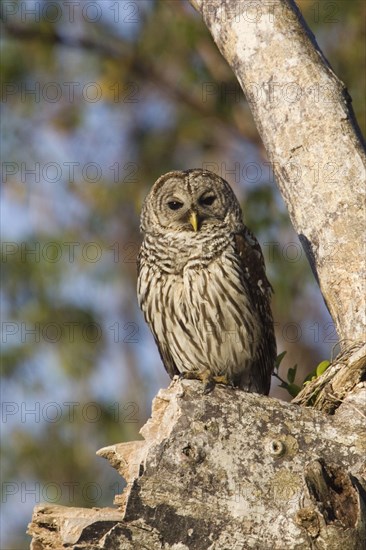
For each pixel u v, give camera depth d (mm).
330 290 9391
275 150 9945
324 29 18656
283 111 9914
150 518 7543
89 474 17688
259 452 7844
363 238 9312
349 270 9273
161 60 20219
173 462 7723
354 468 7895
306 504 7477
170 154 20062
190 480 7676
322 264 9484
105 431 18000
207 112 20141
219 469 7742
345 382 8617
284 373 18016
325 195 9555
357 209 9406
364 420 8148
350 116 9789
